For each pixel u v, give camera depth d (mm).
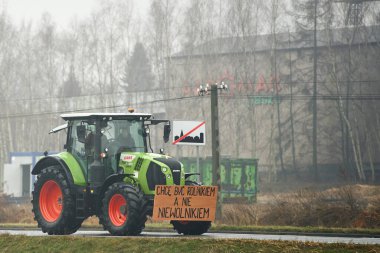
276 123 91500
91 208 21391
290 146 91188
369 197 42281
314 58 83312
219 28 82750
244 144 90375
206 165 57469
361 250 14117
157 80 87000
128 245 16188
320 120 89812
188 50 82500
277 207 34031
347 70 79688
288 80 90750
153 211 20141
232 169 57625
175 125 33281
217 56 82562
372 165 76562
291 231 26000
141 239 16328
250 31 80688
